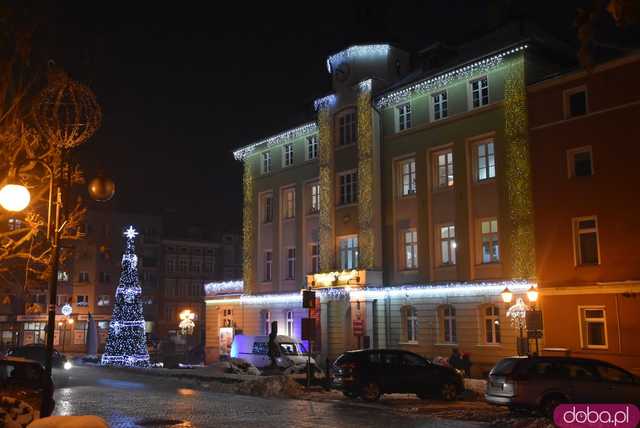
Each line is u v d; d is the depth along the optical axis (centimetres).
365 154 3728
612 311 2631
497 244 3134
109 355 4222
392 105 3700
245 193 4822
